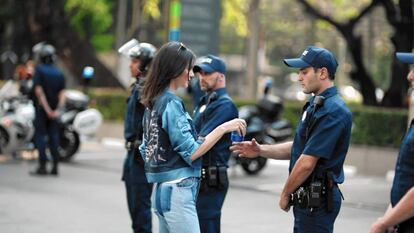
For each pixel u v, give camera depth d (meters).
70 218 20.94
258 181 30.47
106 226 20.00
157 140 11.41
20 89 32.62
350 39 41.81
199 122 14.16
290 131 33.72
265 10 83.62
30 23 52.81
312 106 11.34
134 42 17.16
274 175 32.50
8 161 33.09
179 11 35.12
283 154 12.38
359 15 41.84
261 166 32.19
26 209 22.02
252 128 31.83
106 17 64.44
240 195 26.67
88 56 54.03
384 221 8.84
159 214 11.64
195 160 11.41
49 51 28.08
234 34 114.25
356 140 35.62
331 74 11.42
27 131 32.06
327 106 11.18
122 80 62.12
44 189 25.92
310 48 11.55
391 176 33.88
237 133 12.33
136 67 16.25
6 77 49.31
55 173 29.25
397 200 9.62
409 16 38.28
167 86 11.48
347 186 30.23
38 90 28.02
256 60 55.59
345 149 11.32
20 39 54.09
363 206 25.28
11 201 23.30
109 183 28.08
